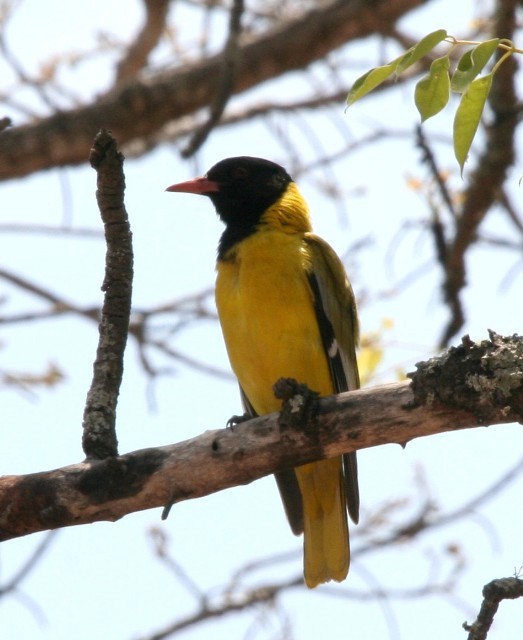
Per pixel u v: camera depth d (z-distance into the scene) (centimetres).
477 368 743
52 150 1589
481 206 1478
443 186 1452
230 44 1334
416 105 742
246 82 1634
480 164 1473
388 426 778
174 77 1600
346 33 1625
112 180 880
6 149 1584
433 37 736
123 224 895
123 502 827
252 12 1802
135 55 1795
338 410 791
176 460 820
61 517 830
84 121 1587
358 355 1356
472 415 752
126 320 902
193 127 1847
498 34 1455
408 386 775
